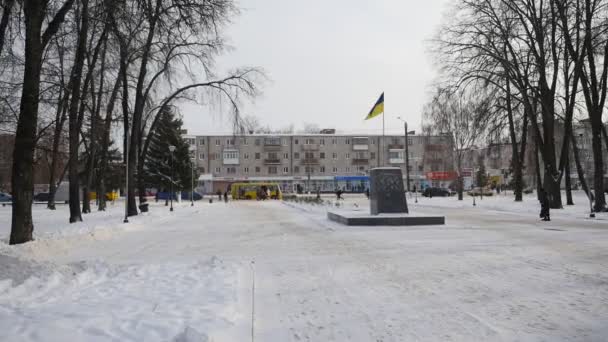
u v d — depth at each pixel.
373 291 6.98
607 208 25.11
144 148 30.50
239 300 6.24
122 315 5.05
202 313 5.27
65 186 54.06
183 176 51.72
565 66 27.81
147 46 22.69
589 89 28.11
